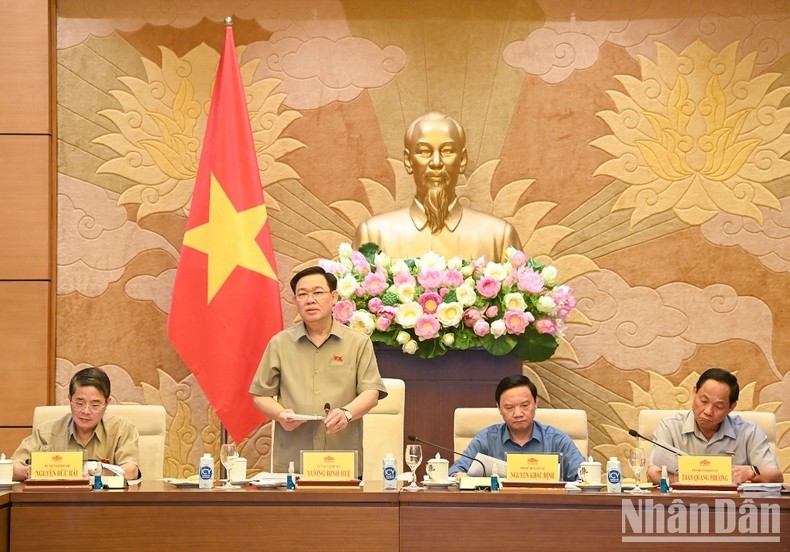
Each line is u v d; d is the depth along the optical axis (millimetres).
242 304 5086
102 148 5738
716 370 3934
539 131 5715
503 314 4965
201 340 5082
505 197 5691
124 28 5789
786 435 5543
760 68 5695
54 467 3307
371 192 5723
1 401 5520
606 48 5734
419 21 5773
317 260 5715
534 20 5773
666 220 5656
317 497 3096
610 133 5699
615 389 5613
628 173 5680
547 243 5668
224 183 5215
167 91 5781
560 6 5766
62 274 5684
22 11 5691
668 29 5730
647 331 5625
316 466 3320
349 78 5777
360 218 5711
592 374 5621
